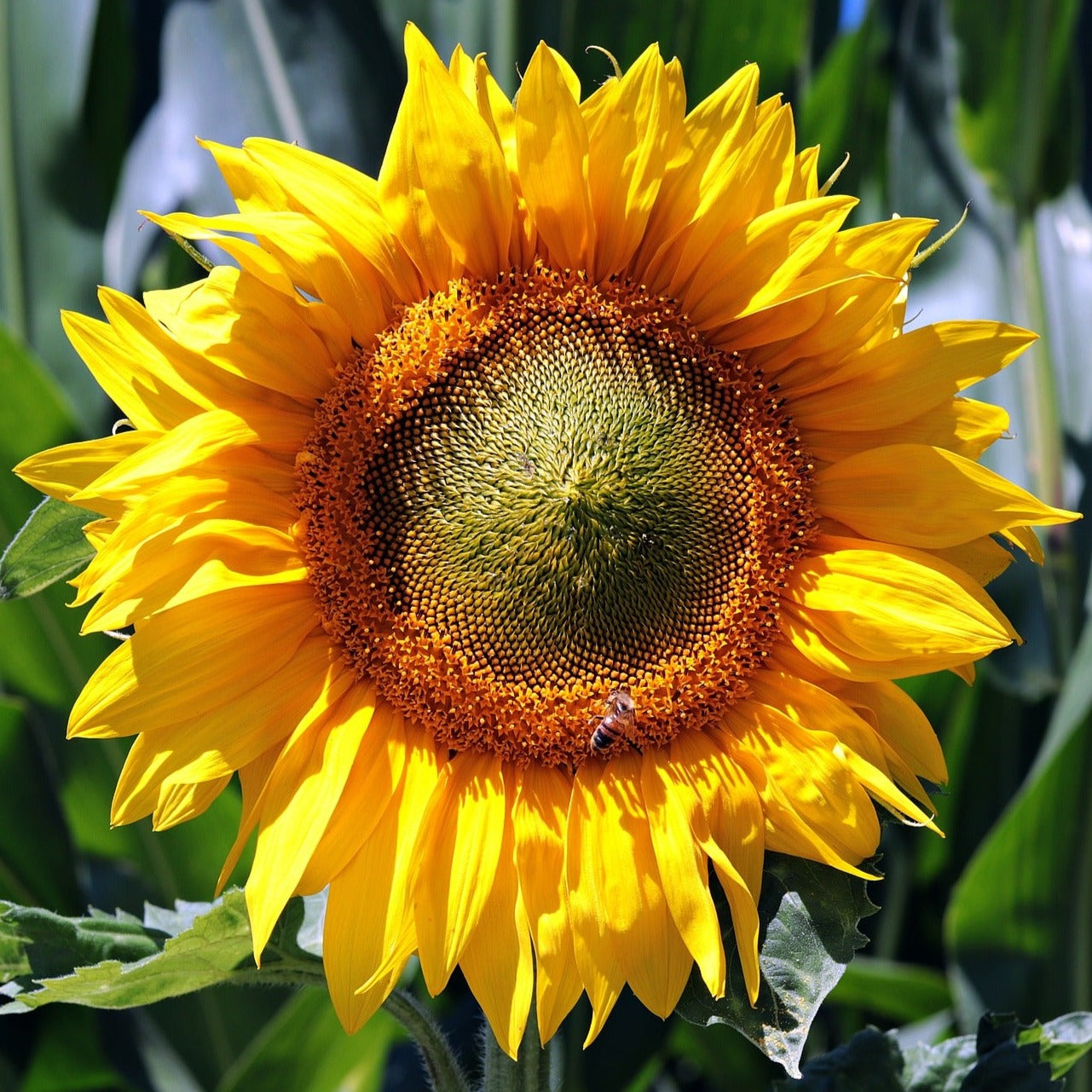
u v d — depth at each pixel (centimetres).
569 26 87
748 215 69
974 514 68
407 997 69
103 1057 89
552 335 70
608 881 67
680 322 70
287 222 68
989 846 85
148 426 68
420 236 69
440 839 68
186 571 67
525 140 68
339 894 67
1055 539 88
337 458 69
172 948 66
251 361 68
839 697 69
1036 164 88
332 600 69
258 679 68
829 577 69
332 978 66
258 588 68
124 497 67
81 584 66
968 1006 86
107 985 66
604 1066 89
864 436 70
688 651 70
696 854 67
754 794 68
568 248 70
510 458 70
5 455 85
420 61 67
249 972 68
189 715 67
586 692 69
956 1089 71
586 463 70
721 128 68
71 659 87
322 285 68
